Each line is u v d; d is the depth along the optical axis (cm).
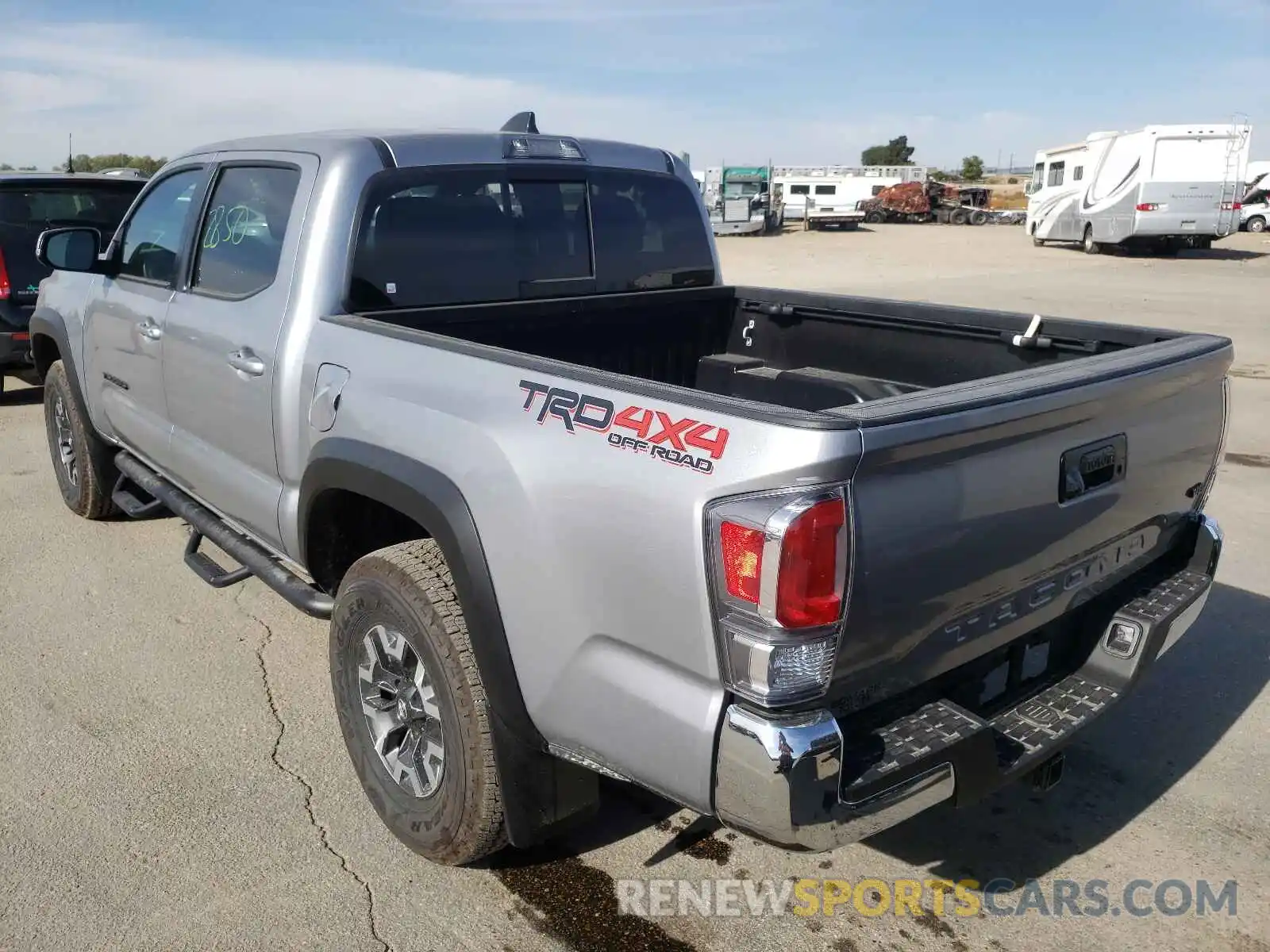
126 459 480
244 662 406
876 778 207
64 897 274
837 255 3011
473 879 285
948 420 202
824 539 190
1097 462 248
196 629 433
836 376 375
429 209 345
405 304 341
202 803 316
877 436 191
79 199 786
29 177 765
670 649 209
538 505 229
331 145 332
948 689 245
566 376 232
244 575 387
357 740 303
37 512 572
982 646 236
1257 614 454
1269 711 376
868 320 390
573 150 389
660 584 207
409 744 288
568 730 236
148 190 436
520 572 235
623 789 328
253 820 309
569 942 262
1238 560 516
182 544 527
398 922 268
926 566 209
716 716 204
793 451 187
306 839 300
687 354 432
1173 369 261
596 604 221
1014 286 1973
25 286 765
